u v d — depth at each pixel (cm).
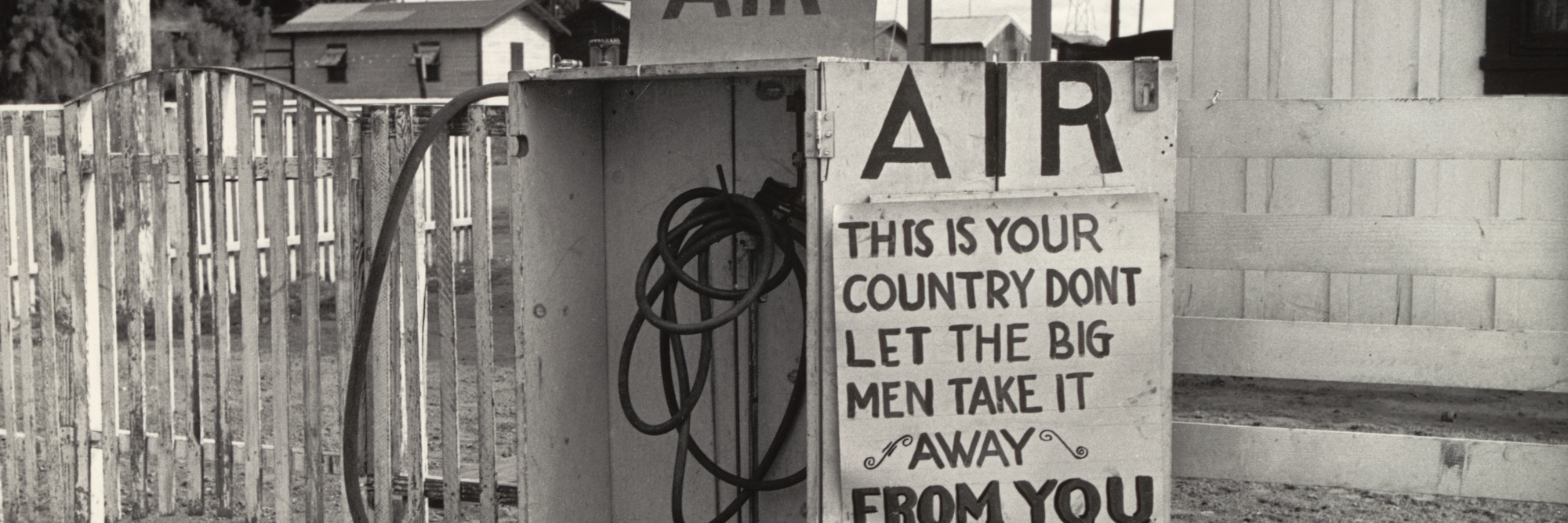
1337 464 392
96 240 517
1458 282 418
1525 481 379
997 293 338
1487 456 381
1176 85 337
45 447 504
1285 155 409
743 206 373
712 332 390
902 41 2536
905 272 337
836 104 333
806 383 379
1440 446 384
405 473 452
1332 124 405
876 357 338
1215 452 401
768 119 385
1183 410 633
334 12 3891
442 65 3731
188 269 477
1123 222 338
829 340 340
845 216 335
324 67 3788
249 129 459
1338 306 428
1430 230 396
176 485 539
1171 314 341
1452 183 414
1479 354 389
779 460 400
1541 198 406
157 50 2805
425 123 431
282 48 3797
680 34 368
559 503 388
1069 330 339
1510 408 637
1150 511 343
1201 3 441
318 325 457
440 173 426
